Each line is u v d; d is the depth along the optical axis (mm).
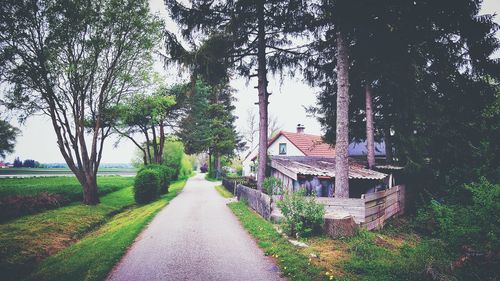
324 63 14906
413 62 12820
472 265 5992
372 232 10000
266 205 11844
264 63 15656
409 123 13578
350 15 10586
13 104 16094
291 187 14609
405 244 8227
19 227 11562
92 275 6062
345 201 10055
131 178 41969
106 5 17266
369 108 14391
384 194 11633
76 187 22375
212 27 14523
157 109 22938
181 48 13719
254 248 7934
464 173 11211
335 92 15430
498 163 10625
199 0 13766
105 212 16625
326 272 5867
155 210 14945
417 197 14781
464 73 12672
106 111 19203
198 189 30562
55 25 15969
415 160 13016
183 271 6277
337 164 10906
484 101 12297
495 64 11836
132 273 6227
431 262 5910
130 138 29672
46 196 16312
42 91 16453
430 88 13344
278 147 32344
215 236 9305
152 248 8047
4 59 15055
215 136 45625
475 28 11594
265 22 14977
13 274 7750
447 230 6793
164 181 25188
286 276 5914
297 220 8805
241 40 15414
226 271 6238
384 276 5695
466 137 12297
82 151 18094
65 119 17469
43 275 6805
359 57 14070
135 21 17547
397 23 12484
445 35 12453
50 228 11852
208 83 16047
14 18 15117
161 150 32438
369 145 14422
